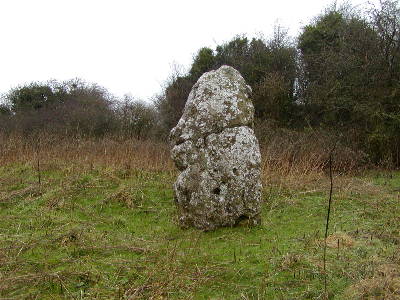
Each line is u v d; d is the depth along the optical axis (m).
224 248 5.77
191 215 6.61
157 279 4.63
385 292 4.06
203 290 4.53
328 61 15.52
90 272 4.77
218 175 6.59
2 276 4.57
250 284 4.62
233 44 22.05
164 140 18.25
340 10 20.48
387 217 7.00
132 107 22.12
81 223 6.75
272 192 8.82
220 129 6.73
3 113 25.81
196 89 7.17
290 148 11.56
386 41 13.95
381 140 12.80
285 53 19.20
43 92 26.55
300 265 4.90
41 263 5.04
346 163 11.76
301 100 17.88
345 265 4.79
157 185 9.12
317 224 6.82
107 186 9.00
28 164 10.62
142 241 6.00
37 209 7.47
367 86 14.17
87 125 20.36
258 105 17.67
